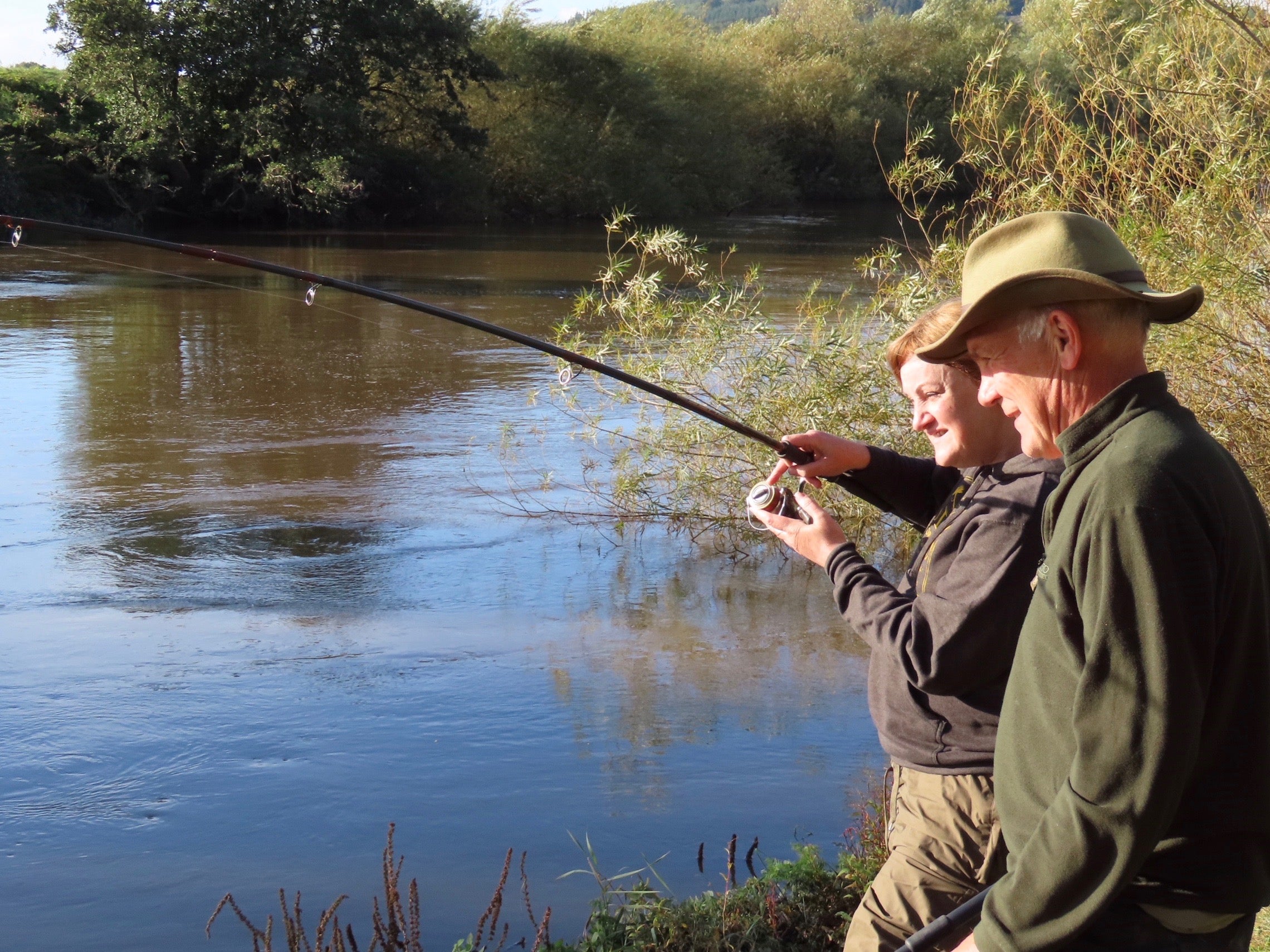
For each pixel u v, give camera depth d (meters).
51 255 23.78
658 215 39.97
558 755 4.40
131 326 15.12
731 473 7.14
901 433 6.86
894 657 2.20
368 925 3.36
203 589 6.23
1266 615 1.54
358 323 15.59
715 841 3.80
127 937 3.29
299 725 4.64
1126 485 1.50
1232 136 5.72
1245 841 1.55
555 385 10.67
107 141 31.39
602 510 7.61
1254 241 5.56
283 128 32.34
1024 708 1.70
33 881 3.56
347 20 32.38
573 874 3.62
